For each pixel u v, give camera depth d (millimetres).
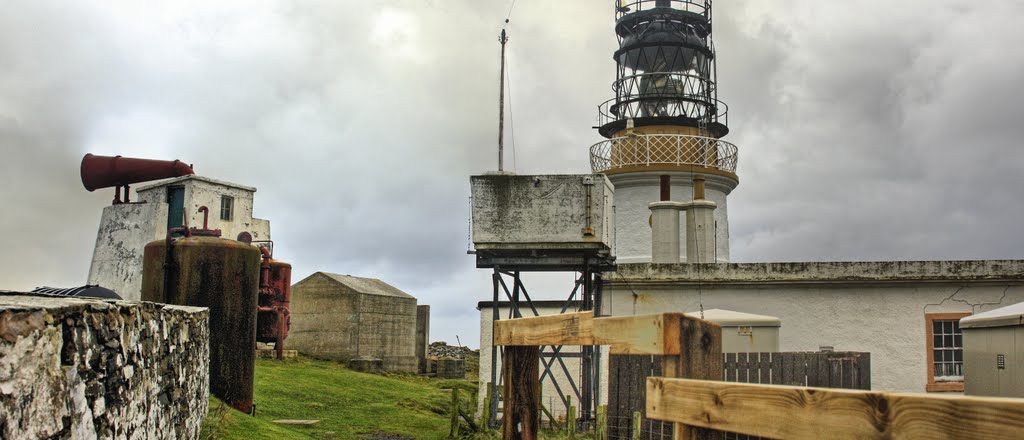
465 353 49281
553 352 16812
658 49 27328
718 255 25125
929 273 17688
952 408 2658
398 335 38500
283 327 28500
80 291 13172
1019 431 2480
